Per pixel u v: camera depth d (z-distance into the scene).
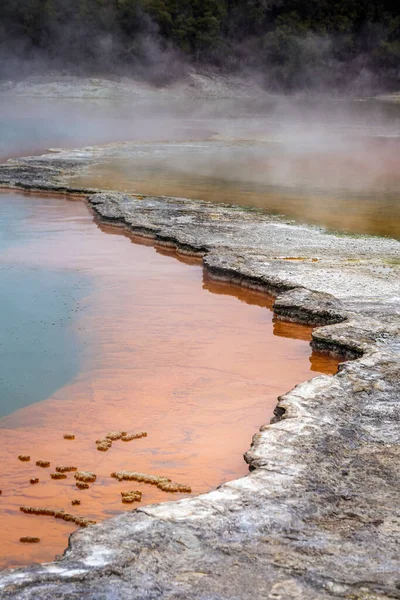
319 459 6.05
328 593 4.48
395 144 30.86
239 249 12.91
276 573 4.66
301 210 16.73
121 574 4.64
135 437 6.98
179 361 8.86
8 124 37.56
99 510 5.80
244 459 6.28
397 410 6.94
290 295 10.48
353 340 8.80
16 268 12.56
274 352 9.20
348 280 11.23
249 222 15.23
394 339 8.84
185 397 7.89
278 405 7.07
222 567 4.72
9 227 15.47
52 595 4.46
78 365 8.72
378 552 4.89
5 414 7.48
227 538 5.02
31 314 10.38
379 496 5.55
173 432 7.10
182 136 32.88
